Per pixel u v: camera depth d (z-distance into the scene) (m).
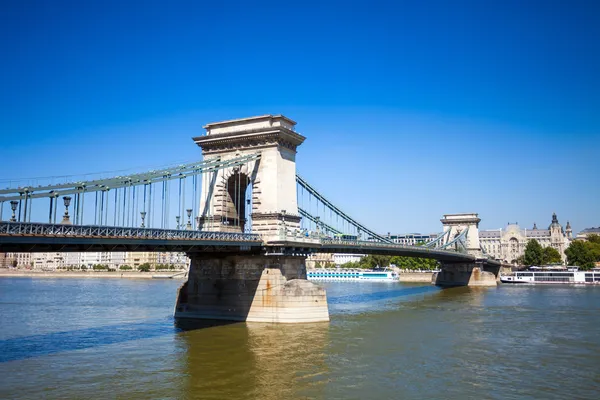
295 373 35.03
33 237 31.86
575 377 34.88
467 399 30.02
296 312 55.34
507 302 86.12
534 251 177.25
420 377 34.50
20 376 33.97
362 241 77.19
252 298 56.28
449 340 47.66
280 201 57.72
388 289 126.00
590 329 54.88
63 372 35.00
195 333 49.28
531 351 43.00
